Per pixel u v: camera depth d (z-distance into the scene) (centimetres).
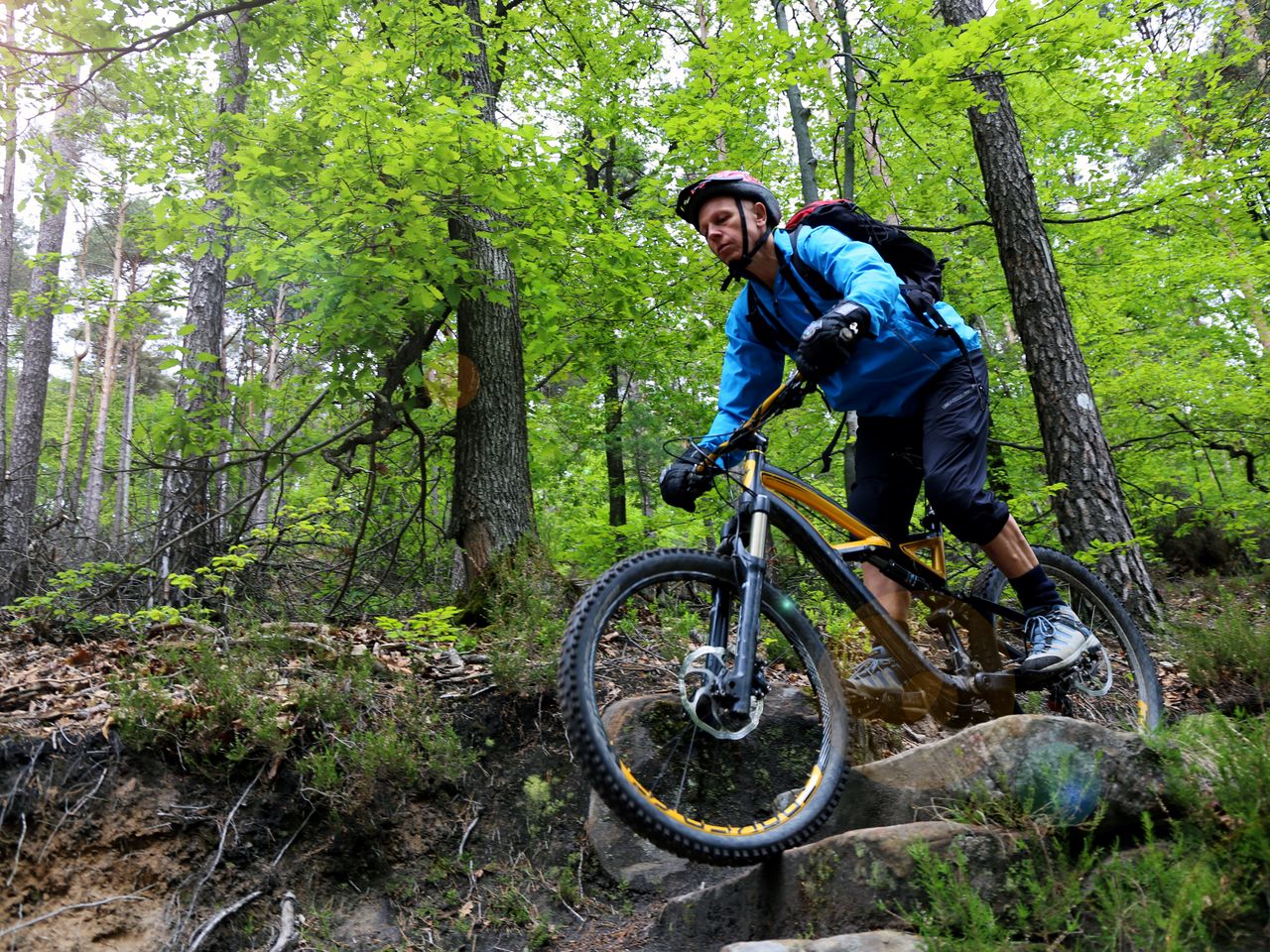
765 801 289
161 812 260
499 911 268
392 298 434
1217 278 820
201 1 513
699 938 229
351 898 265
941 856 184
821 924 194
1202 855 175
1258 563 861
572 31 757
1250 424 753
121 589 522
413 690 315
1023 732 205
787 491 233
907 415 255
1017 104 695
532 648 340
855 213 236
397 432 633
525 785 304
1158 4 496
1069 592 306
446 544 630
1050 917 170
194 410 563
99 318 768
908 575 251
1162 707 289
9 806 245
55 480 1592
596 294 617
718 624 208
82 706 288
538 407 955
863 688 240
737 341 257
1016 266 590
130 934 238
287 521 512
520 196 445
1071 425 558
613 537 678
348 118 388
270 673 313
